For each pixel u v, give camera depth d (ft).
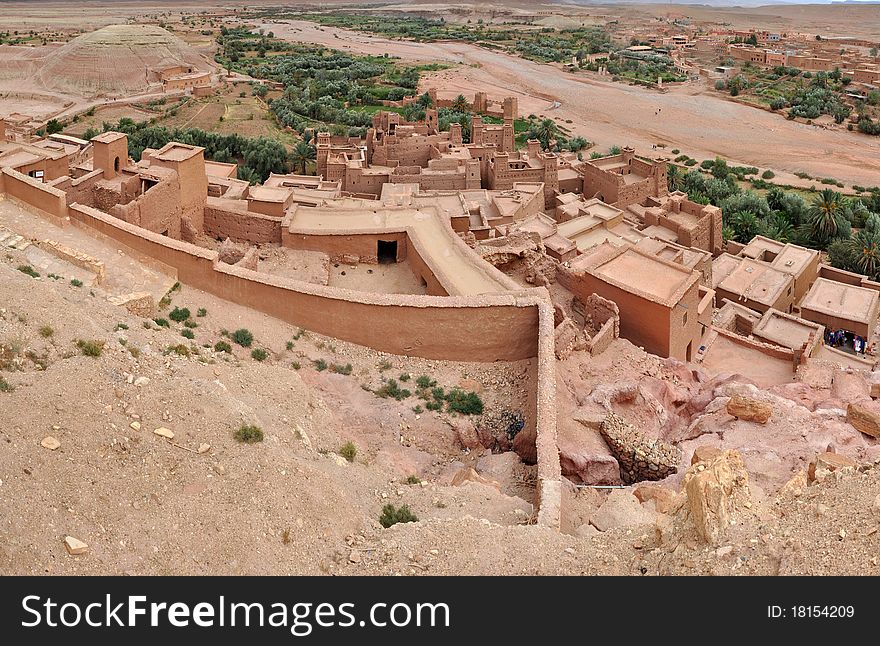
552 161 225.97
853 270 205.05
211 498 50.44
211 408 58.75
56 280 80.69
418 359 88.84
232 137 297.94
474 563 48.24
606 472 70.08
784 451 69.92
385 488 62.08
